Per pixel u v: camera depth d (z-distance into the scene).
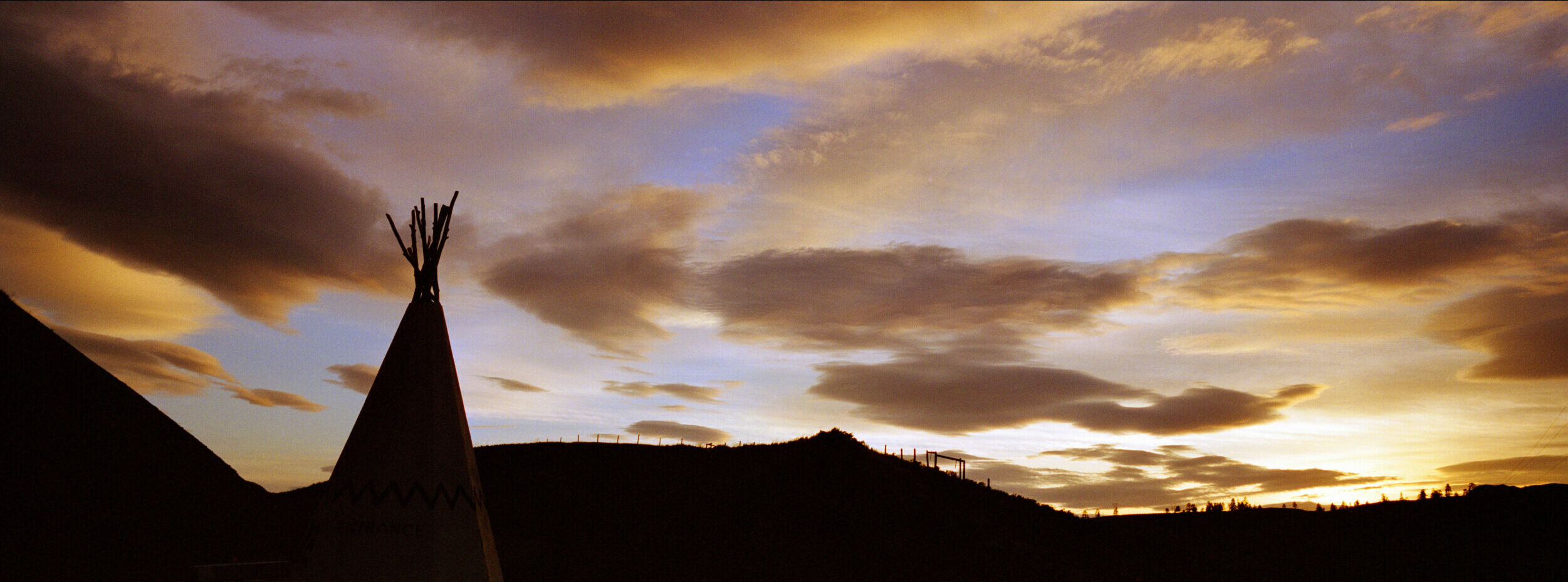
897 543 40.81
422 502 14.38
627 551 37.84
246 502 20.56
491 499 43.03
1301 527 54.47
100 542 16.41
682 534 39.81
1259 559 47.62
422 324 15.98
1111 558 46.44
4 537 14.90
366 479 14.43
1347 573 44.50
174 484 18.97
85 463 17.30
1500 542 48.03
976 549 42.19
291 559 16.14
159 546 17.45
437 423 15.12
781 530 40.72
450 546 14.33
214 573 16.31
